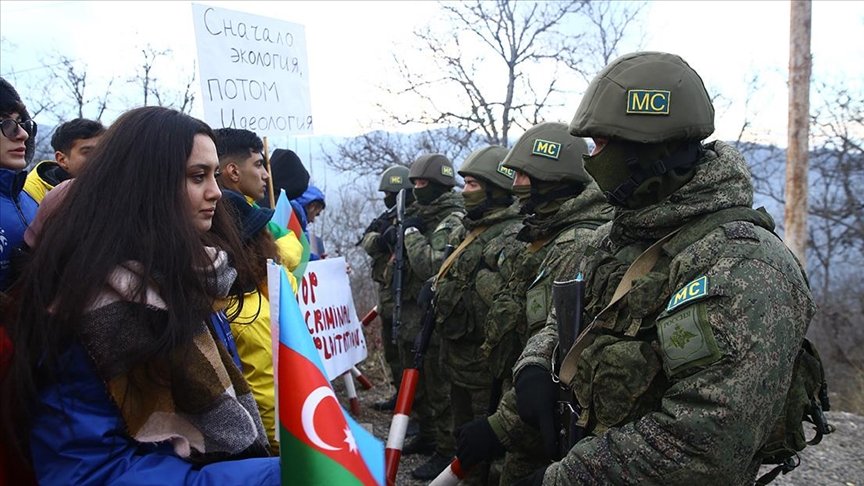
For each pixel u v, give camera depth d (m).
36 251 1.36
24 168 1.94
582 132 1.70
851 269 11.91
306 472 1.26
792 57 8.53
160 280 1.34
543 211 2.72
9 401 1.30
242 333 2.14
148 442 1.32
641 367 1.56
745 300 1.41
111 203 1.37
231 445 1.38
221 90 3.34
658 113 1.60
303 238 3.44
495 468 3.05
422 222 4.85
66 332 1.28
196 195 1.51
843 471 4.23
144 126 1.45
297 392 1.32
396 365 5.32
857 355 9.24
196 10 3.26
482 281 3.23
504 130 12.73
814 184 12.42
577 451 1.55
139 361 1.29
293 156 4.52
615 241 1.85
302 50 3.81
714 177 1.60
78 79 8.98
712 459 1.38
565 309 1.87
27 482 1.38
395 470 2.94
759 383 1.38
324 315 4.06
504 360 2.74
